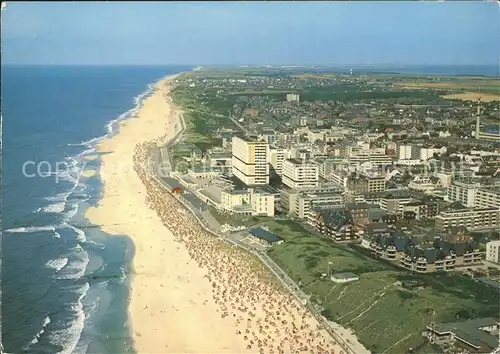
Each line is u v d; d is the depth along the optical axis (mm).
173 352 182500
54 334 197125
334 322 191250
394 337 177000
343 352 171875
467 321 177500
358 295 199375
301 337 180500
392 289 198500
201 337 187500
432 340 173000
